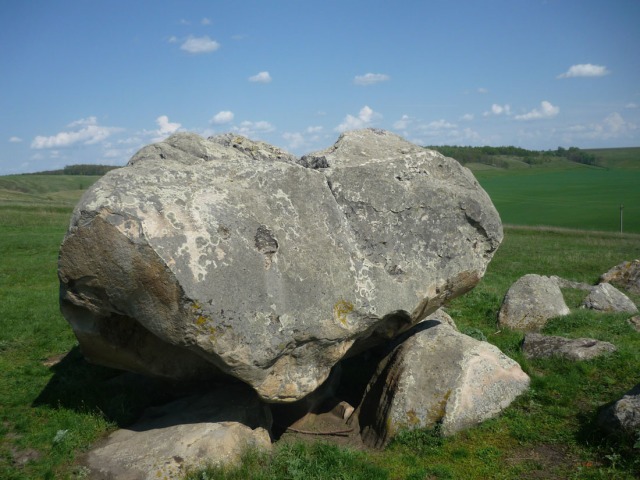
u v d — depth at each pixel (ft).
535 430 21.57
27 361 30.53
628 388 24.00
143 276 17.63
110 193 18.01
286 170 21.29
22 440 21.50
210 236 18.44
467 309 42.68
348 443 22.85
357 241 22.31
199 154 24.54
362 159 24.36
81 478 18.99
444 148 470.39
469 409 22.25
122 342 21.74
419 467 19.67
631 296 48.44
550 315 36.94
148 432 21.36
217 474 18.89
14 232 79.15
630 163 456.86
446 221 24.09
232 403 22.77
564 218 151.23
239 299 18.52
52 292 46.42
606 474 18.11
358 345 25.09
